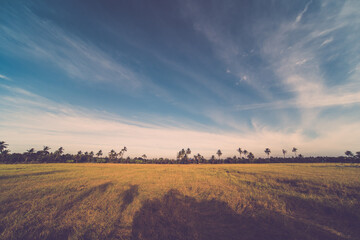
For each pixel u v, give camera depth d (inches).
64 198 354.9
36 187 469.1
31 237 192.7
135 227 223.1
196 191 441.1
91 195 383.2
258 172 848.9
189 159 4461.1
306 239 192.2
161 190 447.8
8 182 566.6
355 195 349.7
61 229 211.9
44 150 3649.1
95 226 222.4
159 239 194.2
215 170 1101.7
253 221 247.4
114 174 844.6
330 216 263.0
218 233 211.5
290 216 263.1
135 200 343.3
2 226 220.4
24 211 276.4
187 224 233.5
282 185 486.6
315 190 408.5
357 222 236.5
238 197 366.3
